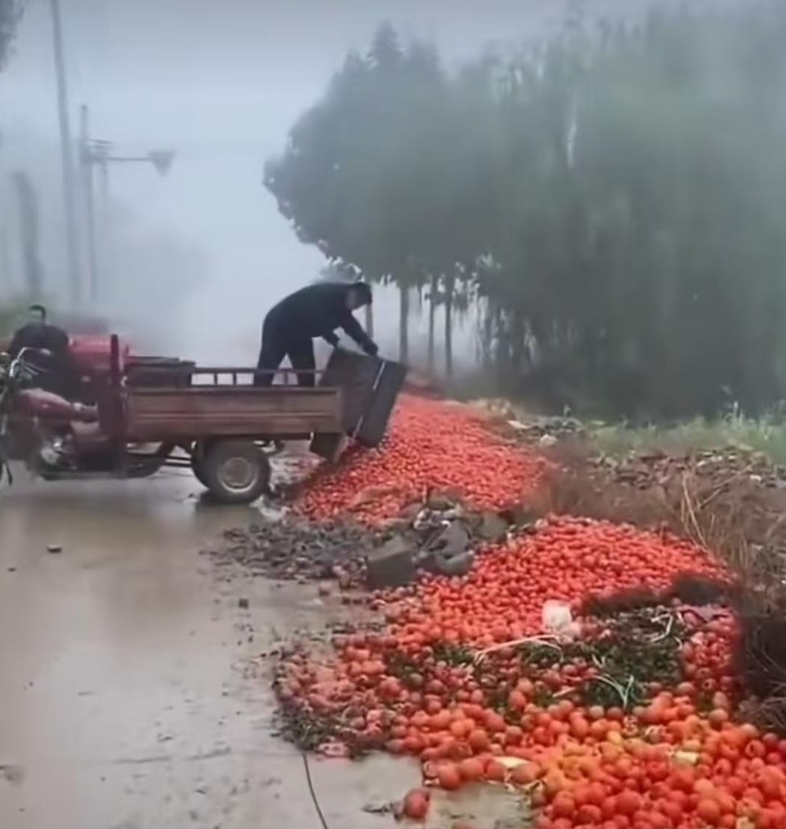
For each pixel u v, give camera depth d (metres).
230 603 6.21
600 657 4.74
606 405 10.81
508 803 3.67
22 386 10.09
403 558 6.45
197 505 9.31
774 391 10.29
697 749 3.85
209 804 3.73
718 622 5.01
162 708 4.61
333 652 5.22
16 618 5.91
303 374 10.05
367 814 3.65
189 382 10.38
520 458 9.02
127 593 6.42
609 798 3.45
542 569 6.20
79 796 3.79
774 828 3.29
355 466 9.46
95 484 10.49
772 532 6.41
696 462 8.13
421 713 4.34
